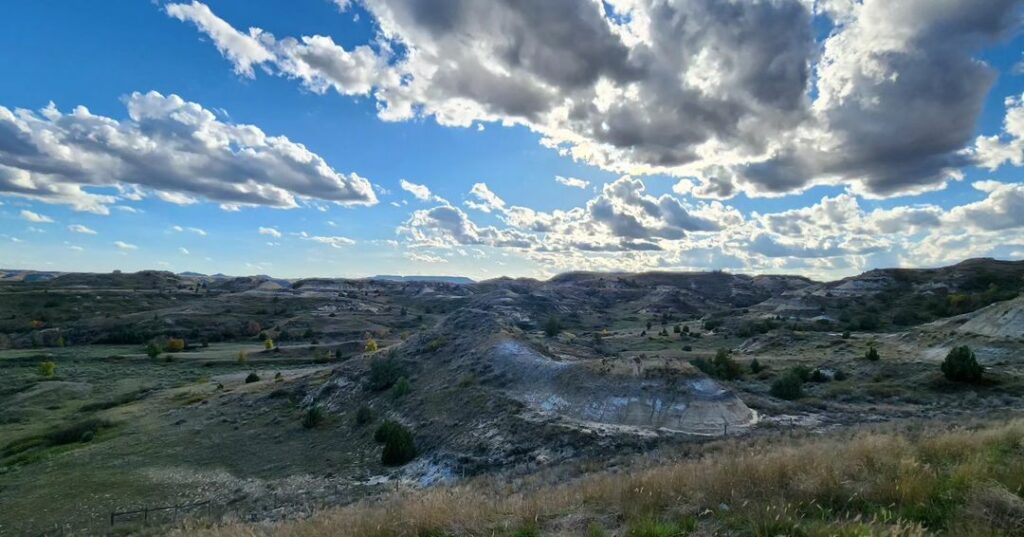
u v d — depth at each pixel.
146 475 34.62
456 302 197.00
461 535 7.80
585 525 7.86
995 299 100.81
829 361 58.72
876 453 9.28
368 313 166.62
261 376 75.12
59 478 34.78
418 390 46.94
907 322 102.56
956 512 6.55
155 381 76.19
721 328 111.88
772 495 7.55
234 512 25.94
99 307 146.50
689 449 24.52
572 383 37.66
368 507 13.49
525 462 29.00
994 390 39.84
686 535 6.78
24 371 83.00
